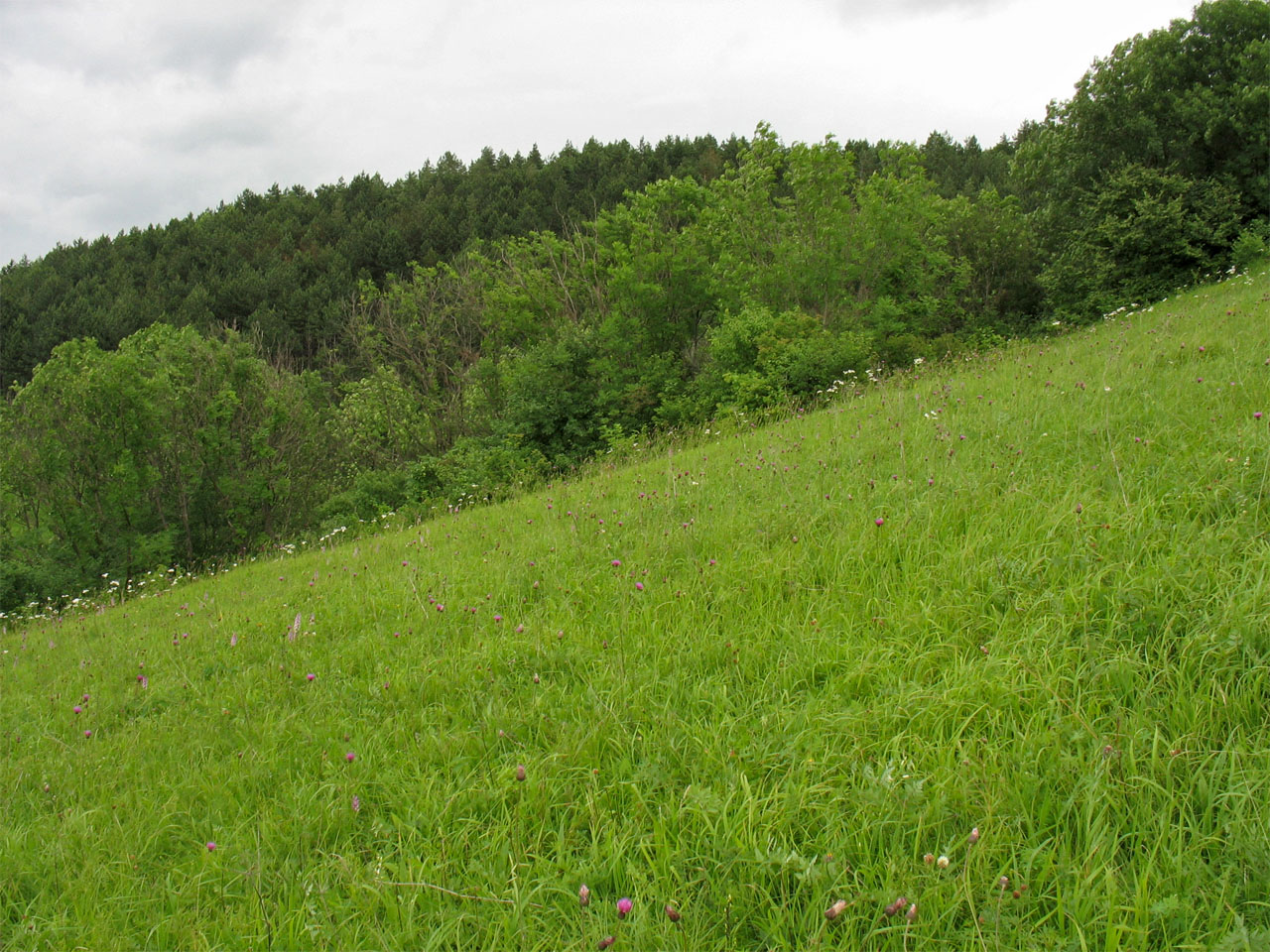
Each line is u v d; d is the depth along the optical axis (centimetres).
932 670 336
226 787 362
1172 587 339
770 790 286
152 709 505
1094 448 525
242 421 2527
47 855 337
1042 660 316
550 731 351
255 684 498
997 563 397
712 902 242
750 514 586
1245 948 191
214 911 285
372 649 508
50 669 702
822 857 251
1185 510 402
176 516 2386
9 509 2219
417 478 2006
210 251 8231
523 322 3034
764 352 1739
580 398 2162
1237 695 279
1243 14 2347
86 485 2225
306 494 2697
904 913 221
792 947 228
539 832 284
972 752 280
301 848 309
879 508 512
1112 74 2556
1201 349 731
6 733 516
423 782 330
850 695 334
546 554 634
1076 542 394
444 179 9725
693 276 2555
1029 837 244
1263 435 455
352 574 788
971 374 1048
